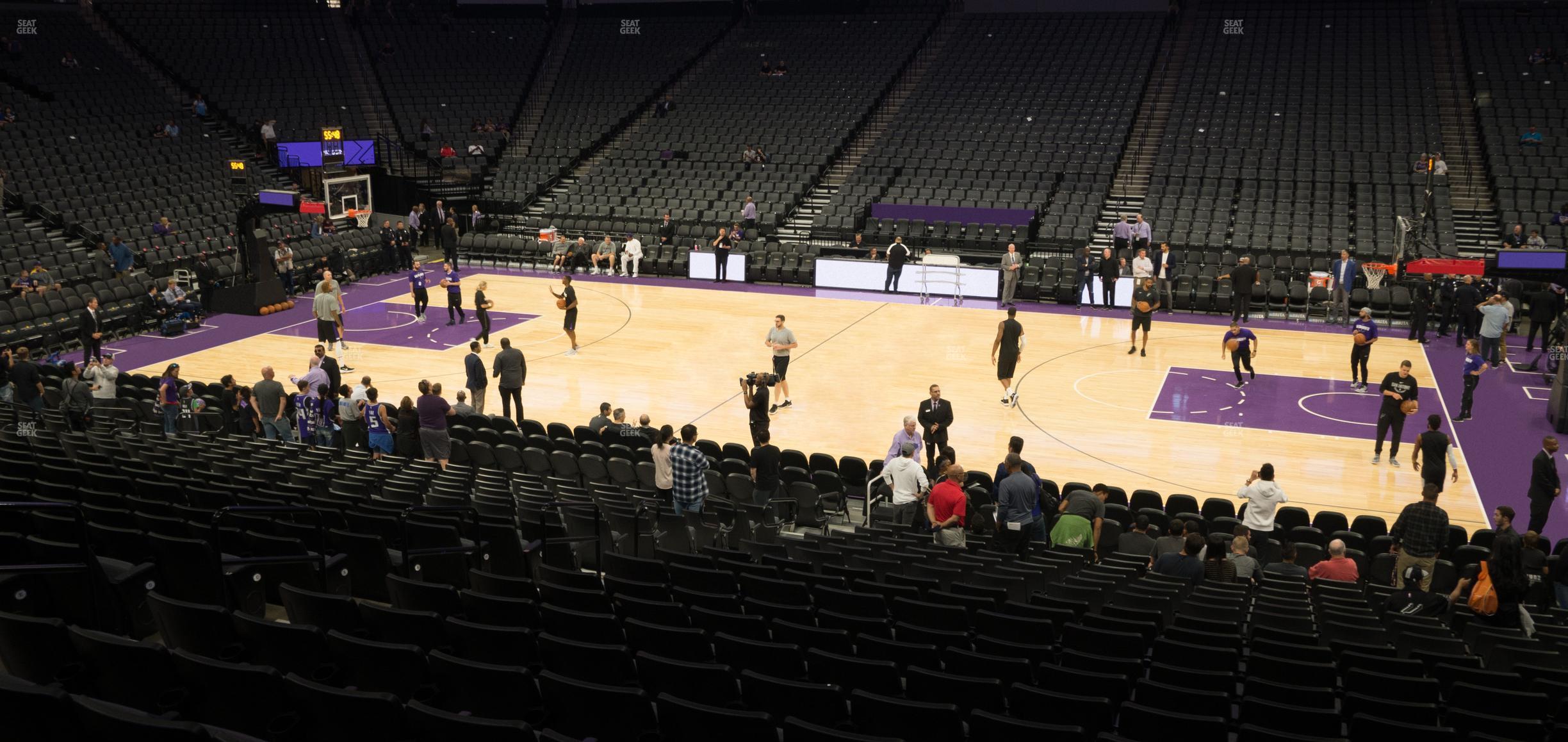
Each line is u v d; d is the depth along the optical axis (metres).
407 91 38.53
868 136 35.19
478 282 29.17
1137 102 33.22
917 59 38.28
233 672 4.96
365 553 8.32
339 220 32.22
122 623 7.02
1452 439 16.66
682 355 21.48
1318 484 14.87
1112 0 37.59
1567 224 25.03
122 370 20.34
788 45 39.69
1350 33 33.94
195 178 30.41
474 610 6.82
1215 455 15.99
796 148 34.28
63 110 31.08
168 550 7.43
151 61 36.44
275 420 15.64
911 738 5.27
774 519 12.32
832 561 9.93
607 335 23.14
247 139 34.31
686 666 5.75
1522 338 22.95
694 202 32.38
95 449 12.30
